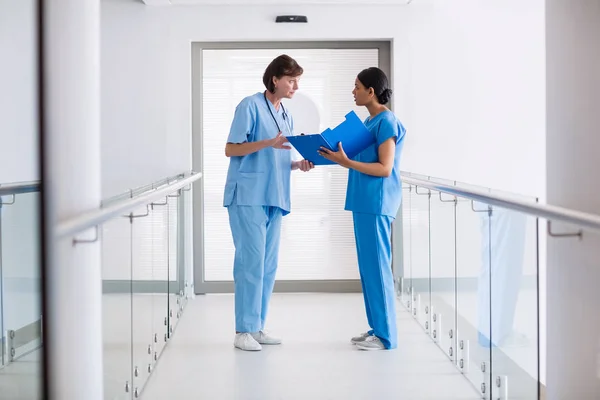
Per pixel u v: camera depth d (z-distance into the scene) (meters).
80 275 2.48
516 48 5.71
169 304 4.34
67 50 2.50
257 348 4.08
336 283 5.98
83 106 2.53
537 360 2.58
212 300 5.66
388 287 4.03
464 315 3.50
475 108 5.73
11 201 2.93
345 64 5.90
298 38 5.73
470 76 5.72
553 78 3.07
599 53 3.00
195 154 5.85
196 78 5.84
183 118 5.71
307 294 5.89
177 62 5.70
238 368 3.73
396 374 3.62
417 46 5.71
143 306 3.37
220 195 5.93
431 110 5.73
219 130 5.91
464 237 3.42
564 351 2.90
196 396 3.29
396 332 4.11
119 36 5.68
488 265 3.07
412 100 5.72
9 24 4.84
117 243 2.76
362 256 4.02
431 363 3.80
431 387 3.41
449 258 3.74
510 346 2.85
